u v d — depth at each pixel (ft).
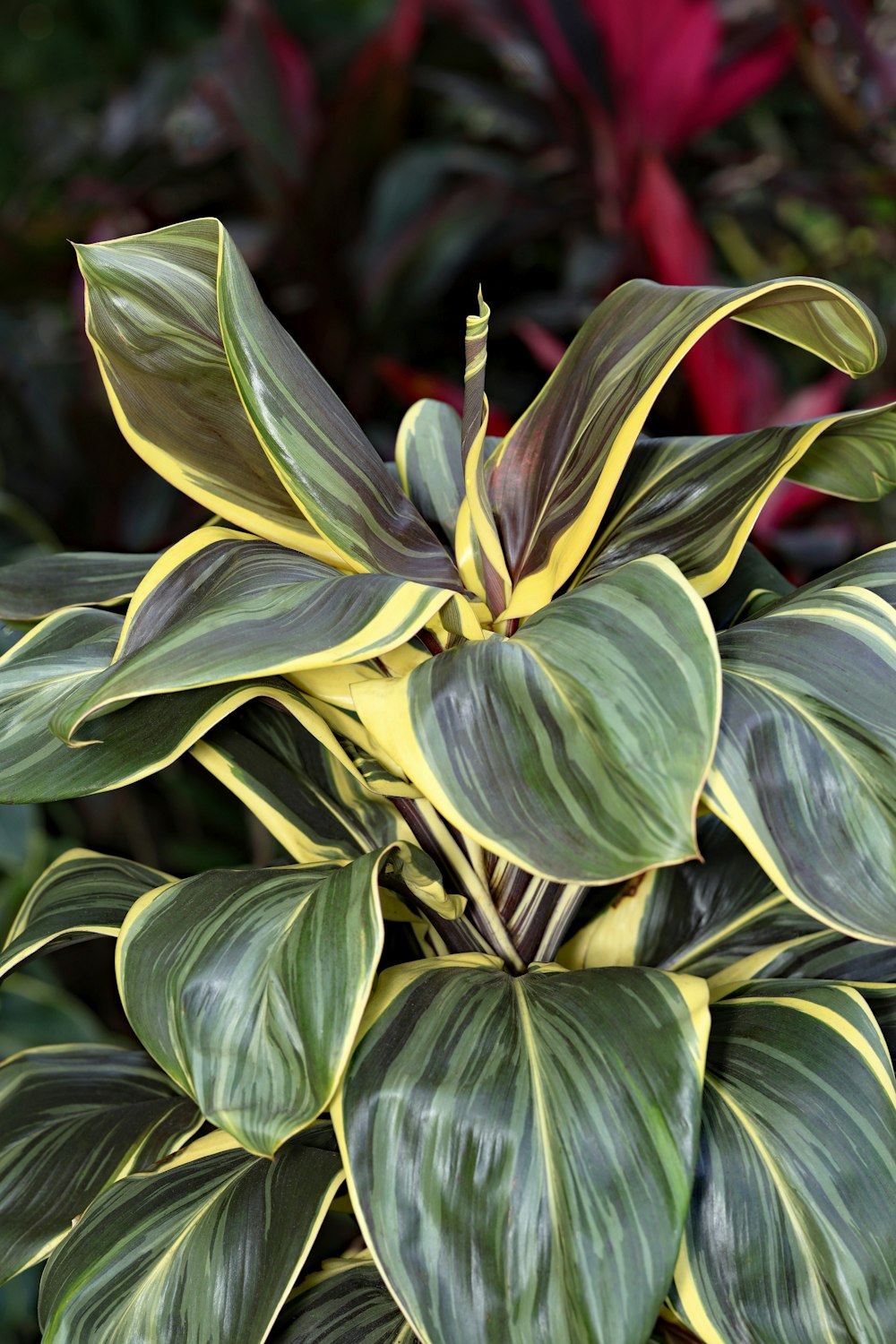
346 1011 3.91
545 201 10.44
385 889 4.47
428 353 11.36
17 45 17.28
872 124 9.99
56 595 4.78
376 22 14.23
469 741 3.87
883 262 10.99
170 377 4.33
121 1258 4.28
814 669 4.08
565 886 4.50
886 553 4.37
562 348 8.54
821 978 4.61
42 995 8.72
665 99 9.88
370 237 10.32
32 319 12.30
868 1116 4.15
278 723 4.69
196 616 4.01
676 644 3.89
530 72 10.71
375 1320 4.39
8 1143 4.66
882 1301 4.05
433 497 4.91
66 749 4.24
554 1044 4.04
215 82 10.84
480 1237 3.90
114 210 11.05
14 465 11.46
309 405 4.28
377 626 3.90
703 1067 4.02
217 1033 3.97
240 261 4.21
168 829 11.25
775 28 9.95
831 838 3.92
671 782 3.77
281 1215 4.26
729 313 4.06
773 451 4.47
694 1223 4.12
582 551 4.28
